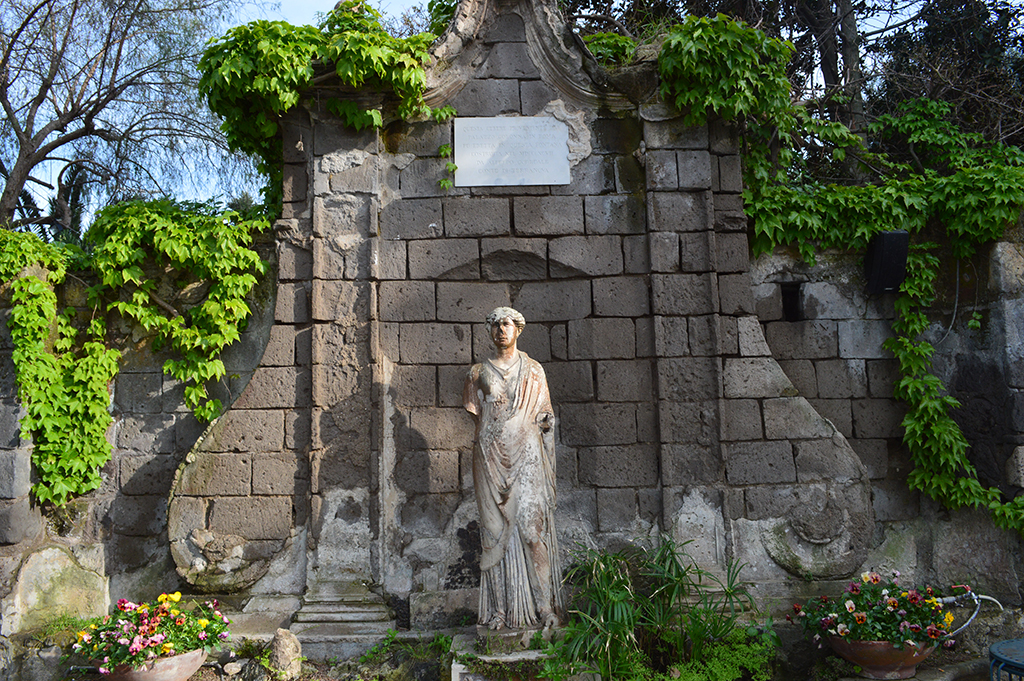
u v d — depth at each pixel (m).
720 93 6.06
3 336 5.96
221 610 5.66
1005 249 6.16
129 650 4.79
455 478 5.88
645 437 5.94
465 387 5.31
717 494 5.80
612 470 5.90
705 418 5.89
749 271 6.12
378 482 5.73
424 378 5.98
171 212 6.20
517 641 4.89
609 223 6.18
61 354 6.13
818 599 5.55
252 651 5.39
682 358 5.96
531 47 6.32
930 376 6.28
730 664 5.07
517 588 4.98
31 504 5.88
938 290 6.46
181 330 6.10
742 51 6.07
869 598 5.23
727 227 6.15
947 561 6.09
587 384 6.01
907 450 6.38
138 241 6.16
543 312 6.13
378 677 5.12
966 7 10.41
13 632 5.55
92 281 6.29
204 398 6.22
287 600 5.68
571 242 6.14
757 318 6.16
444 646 5.29
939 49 10.23
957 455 6.04
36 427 5.86
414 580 5.72
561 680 4.65
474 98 6.27
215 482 5.75
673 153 6.18
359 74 5.90
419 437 5.91
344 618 5.50
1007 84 9.66
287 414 5.85
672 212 6.12
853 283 6.53
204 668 5.27
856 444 6.36
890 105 10.20
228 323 6.20
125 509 6.08
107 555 6.02
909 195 6.41
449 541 5.79
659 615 5.07
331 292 5.95
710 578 5.67
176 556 5.67
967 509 6.14
